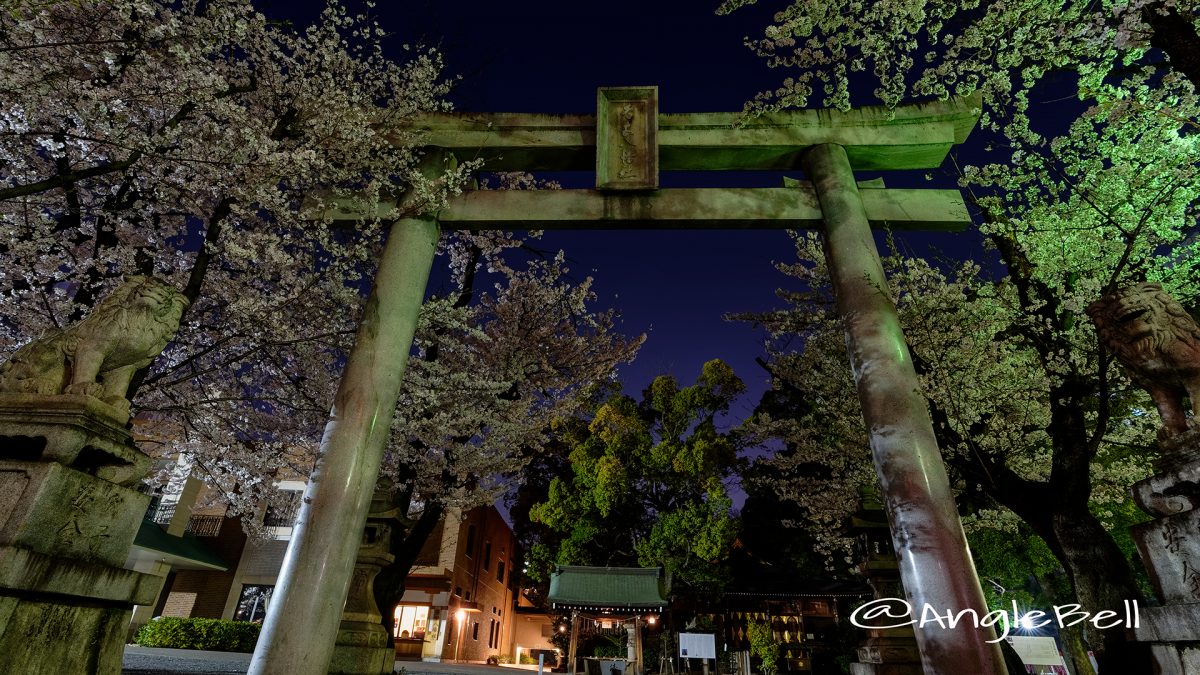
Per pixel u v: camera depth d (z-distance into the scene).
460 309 10.48
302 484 22.83
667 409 24.05
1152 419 9.64
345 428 5.31
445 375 11.29
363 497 5.15
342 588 4.82
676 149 7.30
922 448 5.02
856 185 6.90
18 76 5.82
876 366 5.51
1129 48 5.42
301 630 4.49
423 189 6.59
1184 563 3.44
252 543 22.39
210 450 11.40
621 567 21.12
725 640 23.20
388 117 8.03
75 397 3.81
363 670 8.00
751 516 25.56
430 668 18.05
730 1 6.33
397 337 5.95
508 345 14.12
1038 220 9.08
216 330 9.35
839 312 6.20
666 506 23.17
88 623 3.83
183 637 18.48
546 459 26.75
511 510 27.34
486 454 12.95
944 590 4.43
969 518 11.71
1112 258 8.52
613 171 7.04
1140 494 3.81
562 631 26.38
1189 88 6.59
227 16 6.83
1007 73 6.61
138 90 7.04
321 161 7.28
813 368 13.66
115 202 7.74
